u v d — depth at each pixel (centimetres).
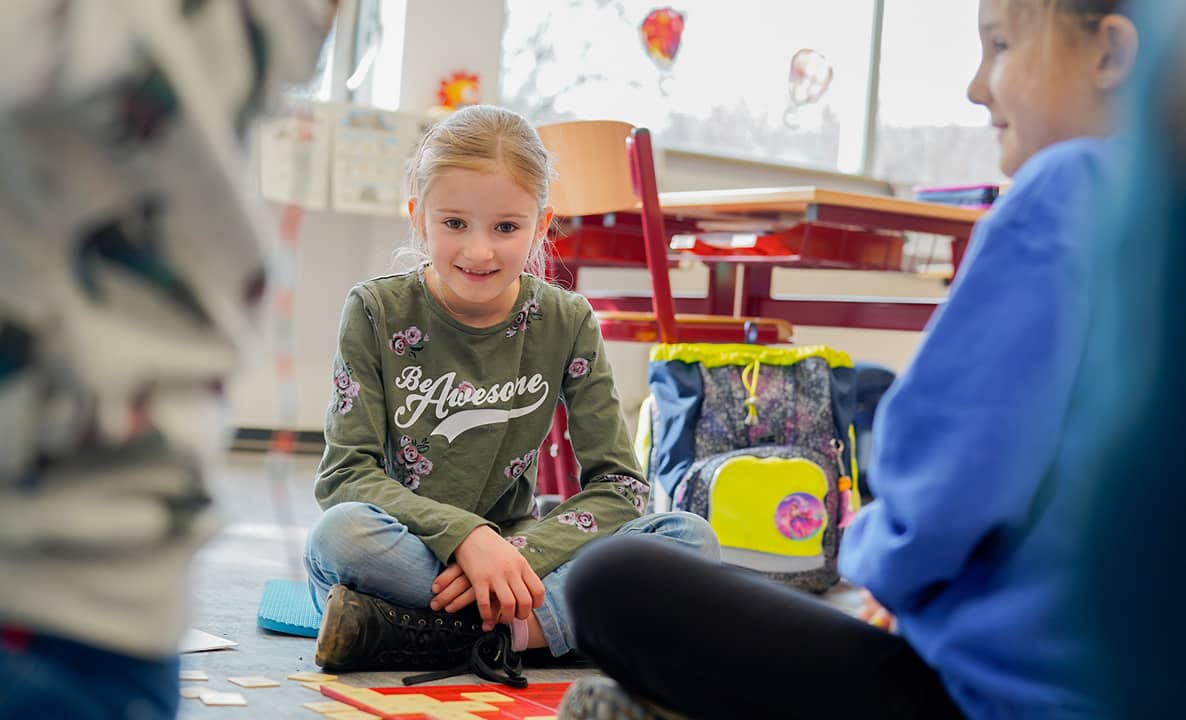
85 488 55
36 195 53
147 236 56
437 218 159
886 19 522
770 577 226
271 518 260
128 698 59
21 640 55
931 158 533
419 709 122
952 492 72
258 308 63
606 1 462
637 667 85
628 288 467
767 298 346
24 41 50
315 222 408
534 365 172
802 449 236
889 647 81
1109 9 75
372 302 167
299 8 62
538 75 450
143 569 57
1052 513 71
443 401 168
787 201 248
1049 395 71
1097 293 63
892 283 529
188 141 55
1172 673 54
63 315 53
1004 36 80
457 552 151
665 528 169
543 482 276
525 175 159
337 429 166
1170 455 53
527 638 154
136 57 53
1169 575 54
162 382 56
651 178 253
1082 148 74
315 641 157
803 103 510
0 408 53
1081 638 62
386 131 384
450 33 411
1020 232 74
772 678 80
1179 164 53
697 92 485
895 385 78
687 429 238
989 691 71
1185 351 53
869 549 78
